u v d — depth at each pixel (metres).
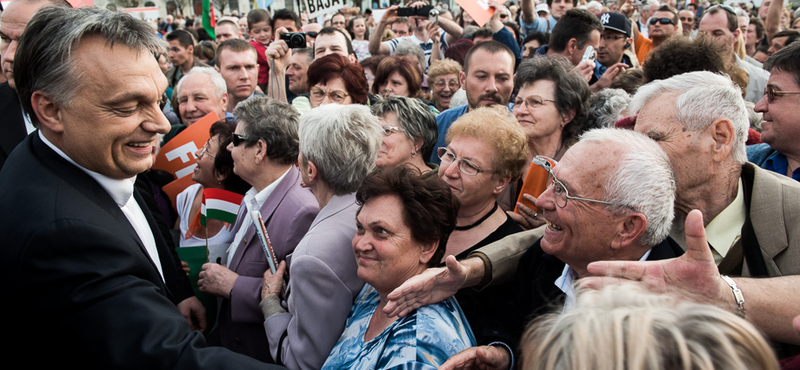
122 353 1.34
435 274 1.55
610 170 1.47
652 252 1.56
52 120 1.47
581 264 1.59
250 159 2.48
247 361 1.42
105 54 1.43
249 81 4.64
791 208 1.58
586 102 2.79
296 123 2.52
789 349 1.43
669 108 1.71
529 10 8.02
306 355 1.85
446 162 2.14
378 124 2.19
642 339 0.76
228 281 2.40
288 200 2.44
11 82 2.68
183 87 3.85
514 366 1.63
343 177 2.06
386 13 6.07
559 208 1.54
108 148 1.50
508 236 1.91
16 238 1.36
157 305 1.44
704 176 1.67
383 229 1.65
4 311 1.39
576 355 0.79
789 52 2.09
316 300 1.85
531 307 1.72
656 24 5.40
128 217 1.79
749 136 2.62
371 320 1.76
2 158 2.63
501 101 3.44
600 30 4.26
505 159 2.04
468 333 1.68
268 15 6.99
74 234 1.36
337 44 4.95
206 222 2.67
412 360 1.45
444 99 4.83
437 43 6.40
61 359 1.40
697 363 0.73
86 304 1.34
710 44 2.77
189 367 1.36
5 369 1.43
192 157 3.22
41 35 1.42
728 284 1.25
